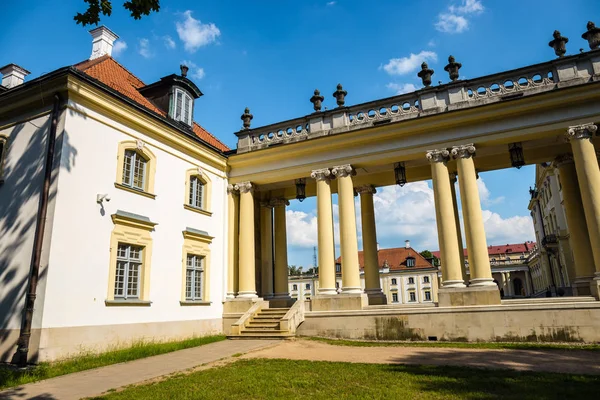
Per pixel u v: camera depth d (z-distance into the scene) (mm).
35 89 13352
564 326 13734
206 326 17781
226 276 19500
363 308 16734
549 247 42344
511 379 8383
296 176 19344
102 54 20641
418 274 65188
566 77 15336
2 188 13453
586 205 14430
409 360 11180
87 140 13523
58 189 12320
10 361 11477
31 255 12039
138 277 15094
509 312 14414
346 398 7363
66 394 8258
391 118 17656
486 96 16312
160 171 16531
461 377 8695
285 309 18312
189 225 17672
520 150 16281
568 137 15242
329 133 18391
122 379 9570
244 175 20281
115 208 14234
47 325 11477
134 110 15344
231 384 8570
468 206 15891
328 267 17781
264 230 22328
